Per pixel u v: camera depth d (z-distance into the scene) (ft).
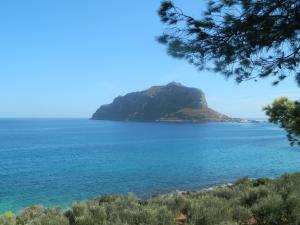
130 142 332.19
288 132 35.73
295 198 32.48
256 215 31.99
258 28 18.20
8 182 126.62
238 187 50.85
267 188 40.50
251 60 19.75
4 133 497.87
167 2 18.60
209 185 115.96
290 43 18.97
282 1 17.54
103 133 475.31
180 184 118.42
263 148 270.26
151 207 34.88
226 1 18.20
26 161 194.70
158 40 19.39
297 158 201.67
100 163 182.50
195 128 633.20
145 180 127.13
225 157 207.92
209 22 18.57
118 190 108.68
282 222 31.19
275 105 35.83
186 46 19.31
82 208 36.96
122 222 30.07
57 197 99.76
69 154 231.71
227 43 19.10
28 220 35.19
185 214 36.70
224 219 30.68
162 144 310.86
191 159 197.67
